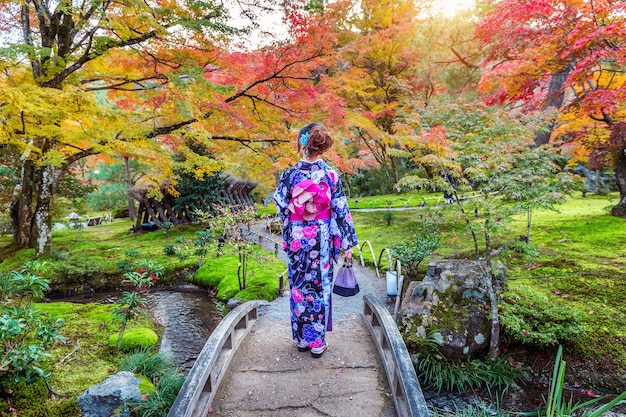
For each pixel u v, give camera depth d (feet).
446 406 13.16
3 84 21.03
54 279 25.38
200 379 7.08
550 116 20.06
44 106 16.94
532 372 14.52
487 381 14.01
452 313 15.62
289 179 8.71
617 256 23.26
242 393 8.02
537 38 28.86
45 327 10.59
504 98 32.76
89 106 18.21
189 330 19.33
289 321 12.76
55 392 11.09
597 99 24.63
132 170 72.13
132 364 13.25
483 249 27.12
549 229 30.73
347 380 8.45
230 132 28.58
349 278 9.63
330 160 34.01
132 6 18.95
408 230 37.45
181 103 20.30
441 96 39.58
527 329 14.94
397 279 20.57
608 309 17.01
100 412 10.34
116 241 43.27
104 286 26.73
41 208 30.91
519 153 16.35
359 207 61.21
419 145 18.40
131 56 23.07
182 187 48.49
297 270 9.03
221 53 23.63
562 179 15.16
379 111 48.34
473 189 15.76
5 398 10.37
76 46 23.58
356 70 46.01
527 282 20.45
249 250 24.16
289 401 7.75
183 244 34.14
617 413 12.35
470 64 51.49
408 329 15.75
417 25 47.80
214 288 26.05
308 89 26.27
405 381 6.89
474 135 17.03
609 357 14.35
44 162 22.75
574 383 13.92
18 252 34.17
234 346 9.80
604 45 25.61
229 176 54.90
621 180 32.50
